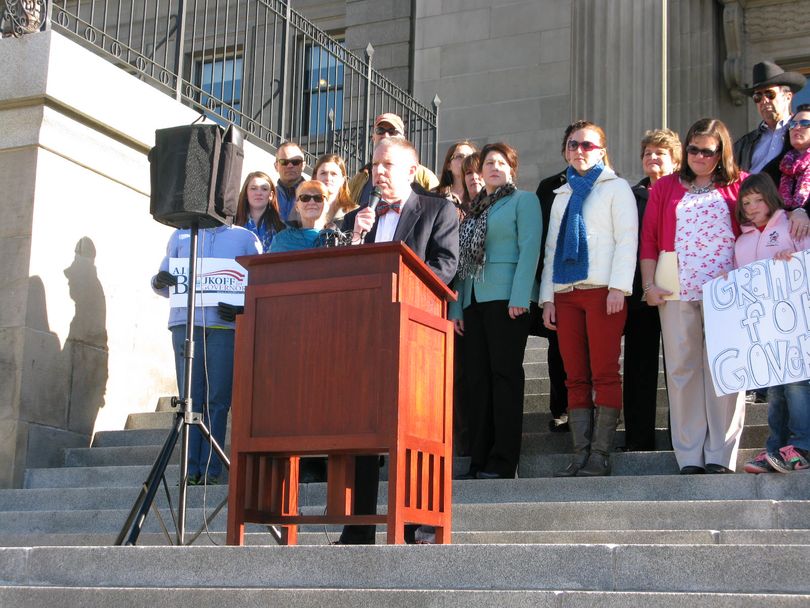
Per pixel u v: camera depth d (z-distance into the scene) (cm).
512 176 697
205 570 420
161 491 721
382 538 571
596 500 598
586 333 663
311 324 442
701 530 511
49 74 856
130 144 930
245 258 457
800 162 665
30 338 835
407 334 433
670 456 641
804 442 570
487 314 672
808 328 566
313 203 608
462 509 581
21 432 820
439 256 546
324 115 1490
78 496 737
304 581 406
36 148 856
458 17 1475
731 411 608
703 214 626
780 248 593
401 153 548
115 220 915
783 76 754
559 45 1426
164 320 960
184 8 1036
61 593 421
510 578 386
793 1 1391
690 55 1370
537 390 848
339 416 432
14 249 845
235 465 445
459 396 716
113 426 902
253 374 448
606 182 664
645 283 640
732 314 588
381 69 1600
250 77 1112
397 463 419
